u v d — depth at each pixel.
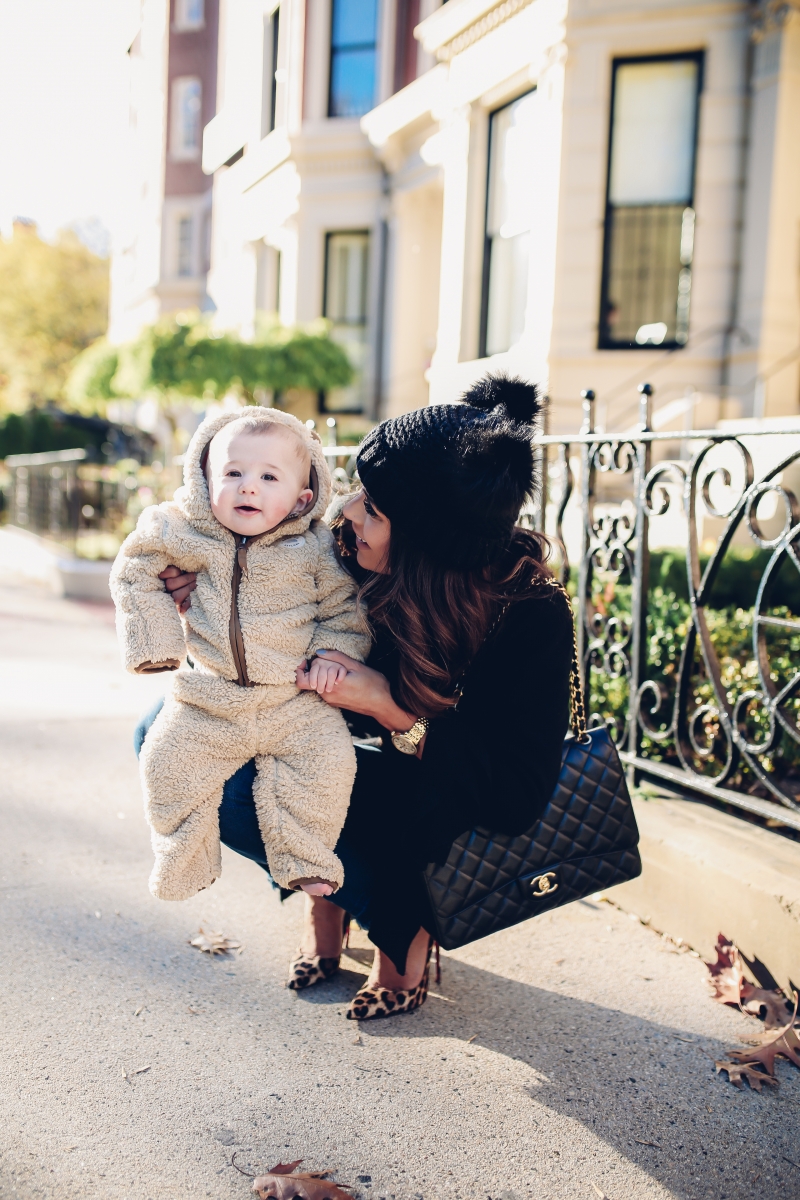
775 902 2.23
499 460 1.78
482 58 9.38
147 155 22.58
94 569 8.97
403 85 12.20
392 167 12.06
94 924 2.51
